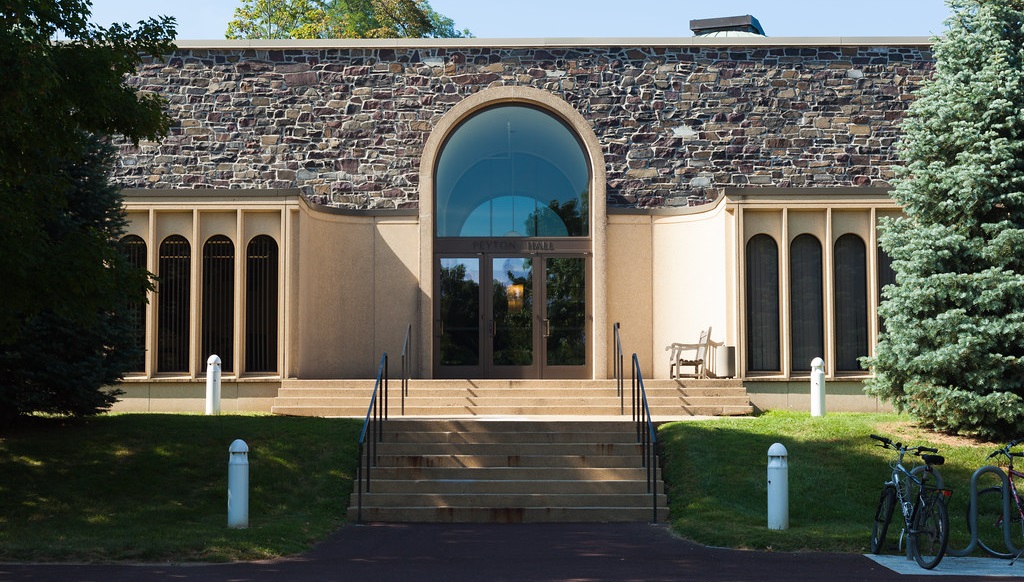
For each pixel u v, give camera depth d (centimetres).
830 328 1867
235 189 1891
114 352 1582
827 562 979
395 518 1272
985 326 1442
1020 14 1552
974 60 1568
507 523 1260
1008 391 1441
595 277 2070
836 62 2091
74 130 1224
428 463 1395
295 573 915
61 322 1505
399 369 2064
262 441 1465
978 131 1509
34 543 1030
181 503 1259
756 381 1864
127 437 1479
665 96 2102
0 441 1445
